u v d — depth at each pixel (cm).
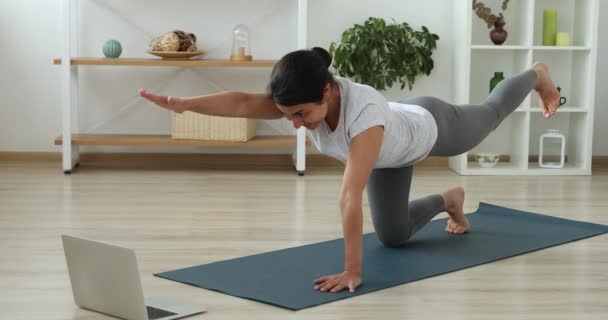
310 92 234
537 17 536
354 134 247
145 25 530
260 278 272
